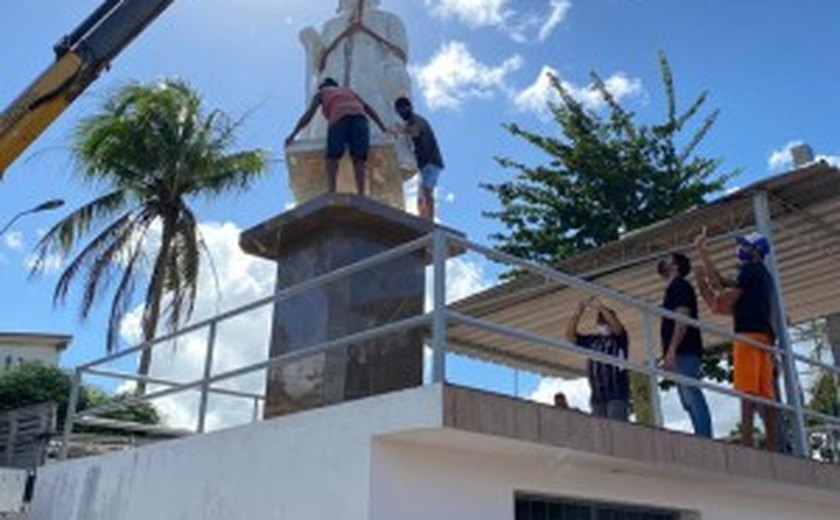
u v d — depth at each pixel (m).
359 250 7.27
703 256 7.82
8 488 10.01
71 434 8.91
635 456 5.58
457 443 5.04
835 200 8.16
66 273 19.56
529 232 18.52
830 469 7.16
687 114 18.81
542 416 5.09
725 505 7.08
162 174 20.11
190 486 6.23
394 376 7.09
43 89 9.90
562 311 10.46
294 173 8.31
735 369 7.39
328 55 8.97
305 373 6.95
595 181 18.41
